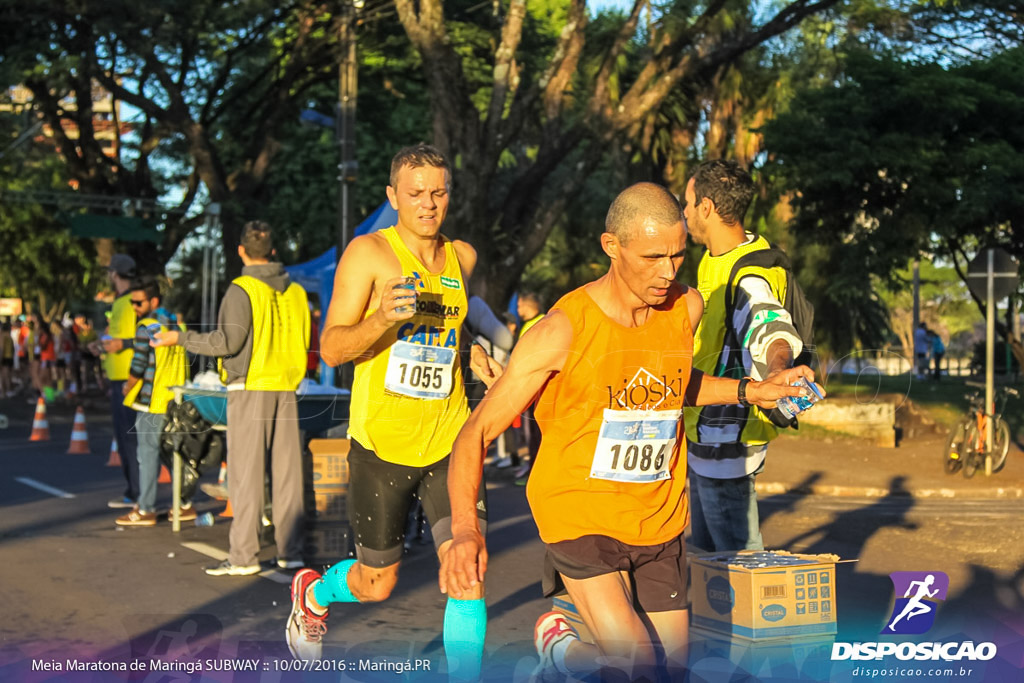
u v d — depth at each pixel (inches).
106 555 259.9
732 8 550.9
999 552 281.7
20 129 923.4
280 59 859.4
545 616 127.5
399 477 145.9
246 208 864.9
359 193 1007.6
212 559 255.6
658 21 564.1
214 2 704.4
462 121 525.0
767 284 148.6
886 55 658.8
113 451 463.5
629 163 834.8
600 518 117.3
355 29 582.6
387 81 900.6
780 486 422.0
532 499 121.0
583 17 557.0
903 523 335.3
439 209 144.9
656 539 119.3
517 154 828.0
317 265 609.9
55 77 748.6
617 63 665.0
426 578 236.5
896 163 633.6
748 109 818.8
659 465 118.6
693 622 150.0
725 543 161.8
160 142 957.8
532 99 540.4
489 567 252.5
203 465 292.4
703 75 625.0
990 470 443.5
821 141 671.1
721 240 156.6
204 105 868.0
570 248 892.6
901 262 679.1
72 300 1731.1
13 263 1519.4
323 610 156.8
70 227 852.0
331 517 250.4
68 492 371.9
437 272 147.9
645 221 109.8
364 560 148.2
